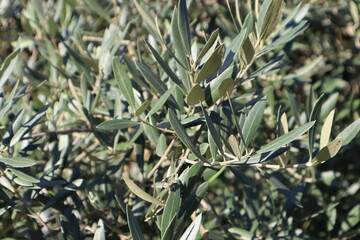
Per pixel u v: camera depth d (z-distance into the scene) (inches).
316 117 27.6
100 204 37.8
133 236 27.0
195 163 29.0
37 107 40.1
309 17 52.8
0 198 31.2
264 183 46.2
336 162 53.6
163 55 35.6
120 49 43.9
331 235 45.9
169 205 28.2
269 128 44.2
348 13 53.6
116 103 35.4
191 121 29.0
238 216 42.0
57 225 34.8
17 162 28.8
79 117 37.5
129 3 47.2
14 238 34.3
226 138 29.4
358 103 50.8
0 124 34.5
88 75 38.0
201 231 35.4
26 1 47.5
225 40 44.6
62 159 36.0
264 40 29.0
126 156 37.4
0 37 50.4
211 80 29.3
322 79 53.1
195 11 49.0
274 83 44.2
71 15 45.7
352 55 54.9
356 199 49.9
